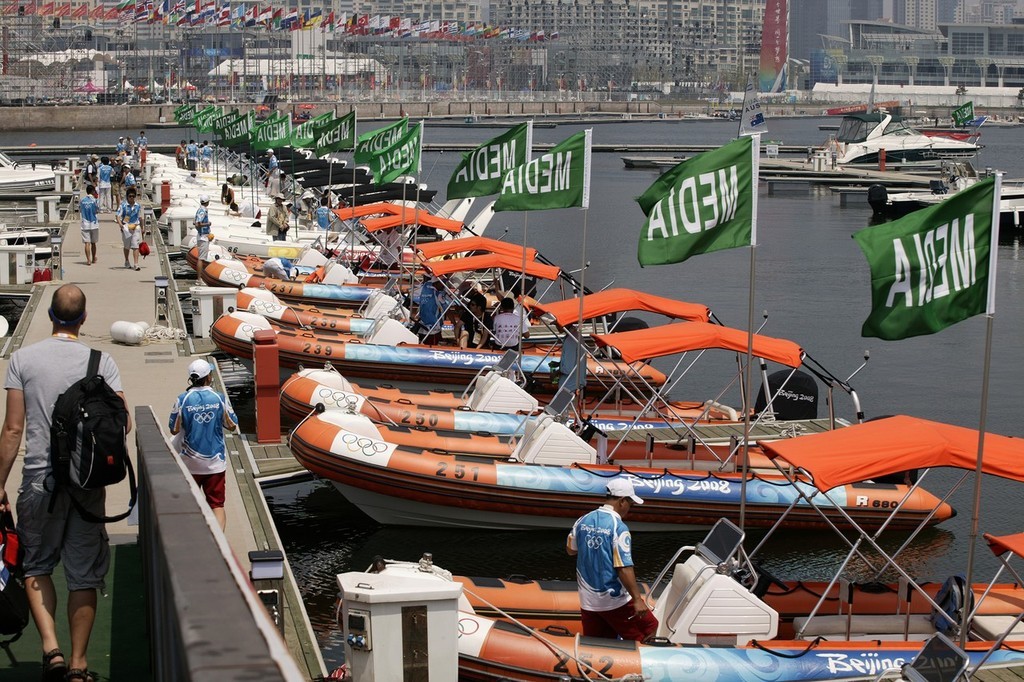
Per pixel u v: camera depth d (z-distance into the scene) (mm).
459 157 176125
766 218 113625
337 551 27688
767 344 28359
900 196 107500
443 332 45938
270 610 15641
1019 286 75375
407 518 27734
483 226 64938
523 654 17359
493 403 32312
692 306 33281
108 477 11227
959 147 154000
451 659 15133
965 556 28500
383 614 14883
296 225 65438
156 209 82938
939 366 51531
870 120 160125
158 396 33156
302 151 103750
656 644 17891
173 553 7348
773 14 198000
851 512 28250
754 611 18750
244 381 40688
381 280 55000
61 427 11109
